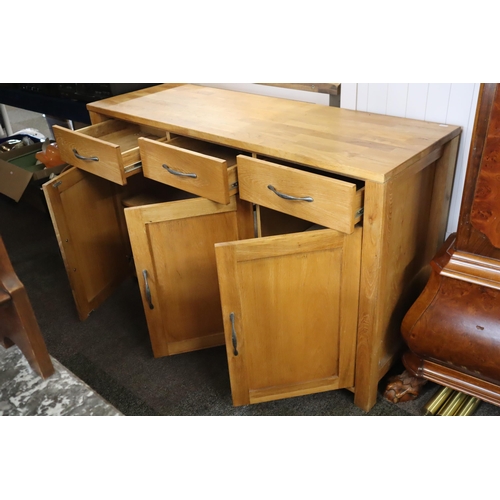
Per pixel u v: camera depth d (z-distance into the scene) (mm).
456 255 1414
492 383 1505
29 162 2980
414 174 1422
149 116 1806
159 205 1605
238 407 1703
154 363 1918
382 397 1708
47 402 1014
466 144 1575
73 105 2455
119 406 1740
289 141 1489
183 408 1715
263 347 1554
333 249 1416
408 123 1604
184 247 1704
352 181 1572
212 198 1575
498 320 1387
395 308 1623
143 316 2162
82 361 1946
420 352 1551
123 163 1742
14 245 2732
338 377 1648
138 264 1692
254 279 1427
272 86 2012
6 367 1089
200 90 2133
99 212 2090
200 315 1853
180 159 1599
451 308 1451
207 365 1895
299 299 1487
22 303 993
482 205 1311
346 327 1540
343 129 1570
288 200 1423
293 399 1723
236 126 1650
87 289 2123
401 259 1546
